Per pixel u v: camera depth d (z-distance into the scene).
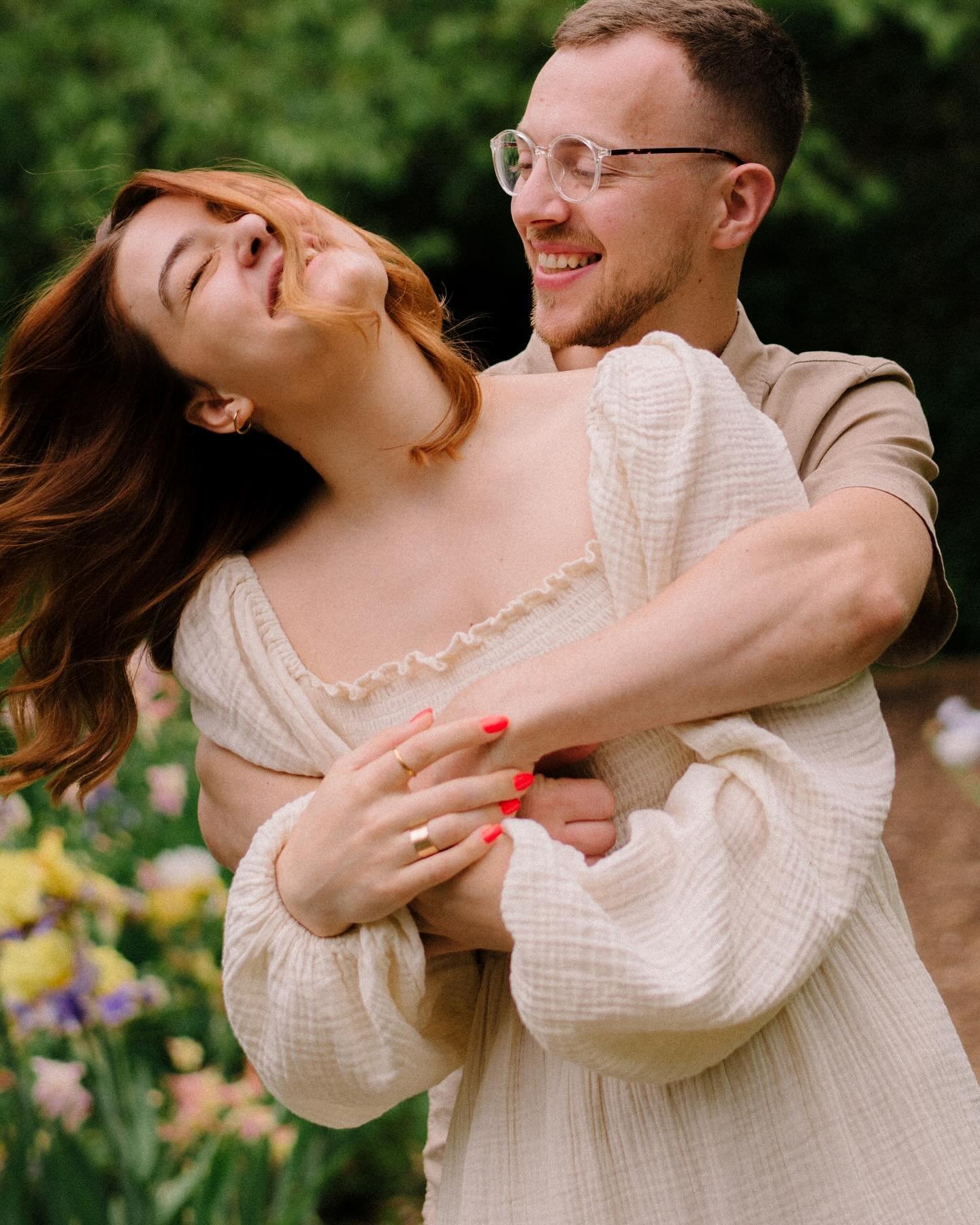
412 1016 1.30
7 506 1.50
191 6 6.82
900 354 8.86
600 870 1.19
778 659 1.24
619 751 1.33
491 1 7.07
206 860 2.95
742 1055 1.26
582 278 1.70
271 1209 2.65
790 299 8.88
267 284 1.35
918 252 8.73
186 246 1.37
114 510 1.51
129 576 1.55
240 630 1.43
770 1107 1.25
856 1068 1.27
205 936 3.09
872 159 8.61
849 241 8.75
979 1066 3.69
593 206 1.65
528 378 1.48
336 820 1.27
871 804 1.27
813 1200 1.23
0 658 1.58
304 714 1.38
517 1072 1.33
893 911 1.39
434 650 1.37
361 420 1.38
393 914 1.29
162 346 1.41
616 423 1.32
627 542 1.30
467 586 1.37
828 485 1.48
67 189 6.45
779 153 1.78
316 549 1.45
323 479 1.53
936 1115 1.27
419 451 1.38
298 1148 2.57
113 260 1.42
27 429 1.53
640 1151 1.25
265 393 1.36
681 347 1.39
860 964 1.31
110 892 2.58
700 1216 1.23
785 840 1.22
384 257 1.43
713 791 1.25
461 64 7.00
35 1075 2.53
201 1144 2.77
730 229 1.69
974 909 4.78
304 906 1.28
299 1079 1.30
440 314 1.49
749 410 1.37
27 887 2.40
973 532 8.75
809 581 1.26
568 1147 1.27
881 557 1.31
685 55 1.65
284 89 6.70
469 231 7.78
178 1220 2.51
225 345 1.34
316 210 1.39
